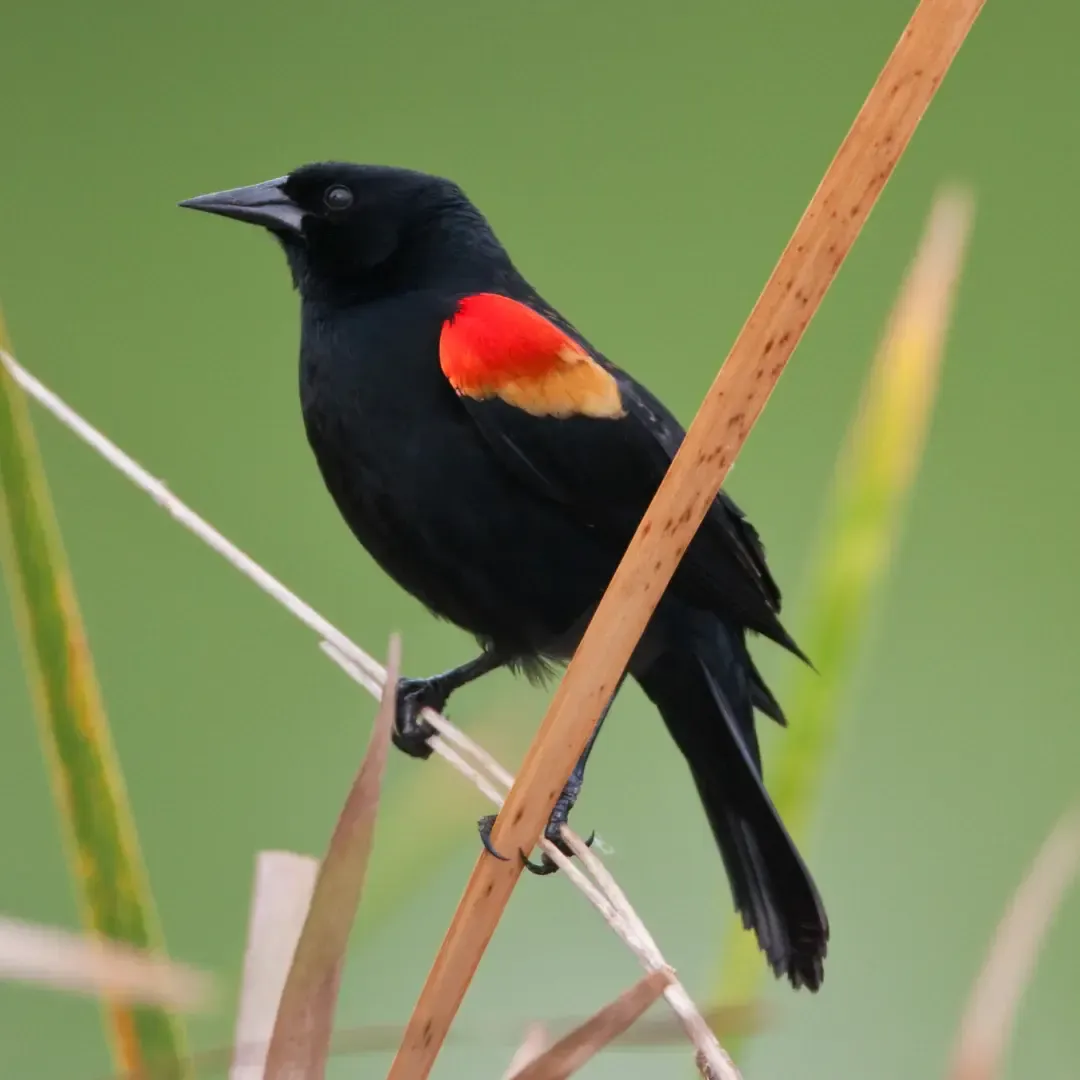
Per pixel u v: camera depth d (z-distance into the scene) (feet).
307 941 14.25
